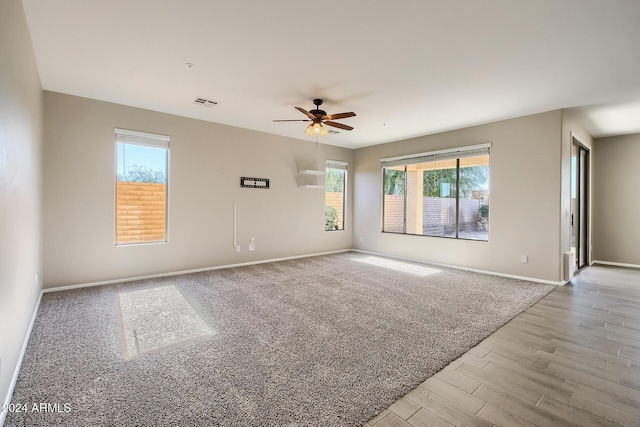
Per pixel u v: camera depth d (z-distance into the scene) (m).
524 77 3.40
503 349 2.56
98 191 4.30
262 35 2.63
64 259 4.07
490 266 5.22
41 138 3.68
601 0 2.11
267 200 6.14
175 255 5.01
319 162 7.00
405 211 6.64
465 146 5.50
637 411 1.81
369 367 2.26
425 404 1.86
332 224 7.42
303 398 1.90
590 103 4.22
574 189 5.45
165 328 2.92
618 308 3.55
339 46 2.79
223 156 5.50
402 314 3.32
